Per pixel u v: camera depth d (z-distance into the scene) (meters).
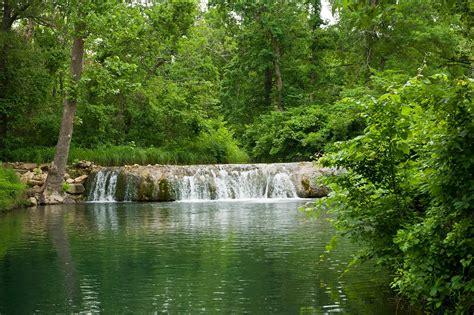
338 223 7.56
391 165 7.25
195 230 16.20
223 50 52.28
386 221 7.30
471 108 5.70
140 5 30.78
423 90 5.86
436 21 36.66
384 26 35.03
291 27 44.22
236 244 13.44
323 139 37.22
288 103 45.00
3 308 7.95
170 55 35.12
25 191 26.39
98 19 25.00
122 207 25.16
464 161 5.62
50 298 8.48
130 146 33.34
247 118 48.56
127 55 31.80
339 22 42.75
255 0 43.41
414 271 6.16
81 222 18.61
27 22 34.69
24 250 12.77
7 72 31.09
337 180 7.64
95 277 9.88
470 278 5.89
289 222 18.11
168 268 10.62
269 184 30.97
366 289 8.68
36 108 34.28
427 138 6.76
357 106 7.08
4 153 31.27
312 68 44.75
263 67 44.16
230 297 8.39
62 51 32.19
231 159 38.47
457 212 5.77
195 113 36.31
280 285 9.10
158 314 7.57
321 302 7.98
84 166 30.86
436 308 6.59
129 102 36.44
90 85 27.84
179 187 29.75
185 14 31.73
